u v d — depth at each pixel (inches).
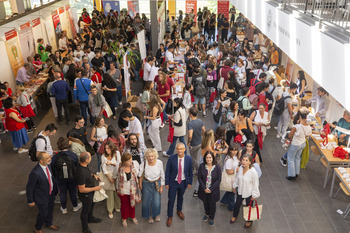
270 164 302.7
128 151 223.5
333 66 190.9
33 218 235.5
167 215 225.6
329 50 196.4
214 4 1018.1
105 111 341.7
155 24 530.3
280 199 255.6
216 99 310.8
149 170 211.6
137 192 216.1
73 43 546.9
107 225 227.6
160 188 216.8
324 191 265.3
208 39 751.1
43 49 500.4
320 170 294.0
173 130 290.4
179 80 407.2
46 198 205.9
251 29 676.1
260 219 234.8
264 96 323.9
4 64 410.9
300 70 380.5
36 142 238.4
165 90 349.7
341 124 280.7
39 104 427.5
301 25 243.4
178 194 225.8
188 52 466.3
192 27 729.6
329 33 202.8
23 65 435.5
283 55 483.2
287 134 275.7
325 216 237.8
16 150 324.8
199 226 227.3
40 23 549.0
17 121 303.1
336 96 187.2
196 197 257.4
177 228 225.1
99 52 419.8
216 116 310.2
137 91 467.5
